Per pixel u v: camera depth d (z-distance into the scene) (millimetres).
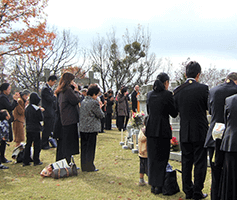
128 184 4387
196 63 3773
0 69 20484
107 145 7930
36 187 4254
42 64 21078
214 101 3389
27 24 12188
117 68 29609
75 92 5336
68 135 4969
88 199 3707
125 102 11297
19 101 7039
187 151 3672
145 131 3928
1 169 5504
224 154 3105
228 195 2920
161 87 3859
